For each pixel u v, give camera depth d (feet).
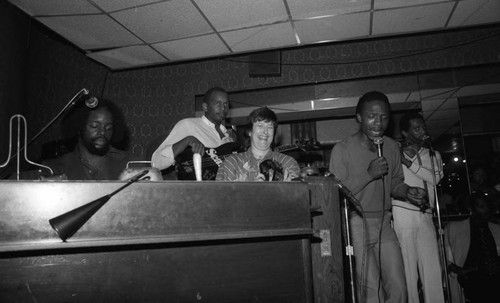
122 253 3.43
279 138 20.03
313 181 4.91
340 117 19.76
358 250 7.52
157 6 11.16
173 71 16.94
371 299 7.02
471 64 14.73
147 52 14.42
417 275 8.55
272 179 6.25
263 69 15.76
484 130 16.89
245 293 3.79
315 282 4.67
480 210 10.05
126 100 16.94
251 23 12.32
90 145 7.05
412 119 9.97
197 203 3.61
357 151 8.20
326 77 15.76
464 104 16.69
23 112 11.34
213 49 14.24
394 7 11.75
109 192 3.36
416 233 8.70
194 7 11.27
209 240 3.63
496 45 14.65
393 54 15.39
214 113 10.52
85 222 3.25
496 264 9.47
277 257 3.99
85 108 7.03
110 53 14.47
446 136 15.44
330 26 12.75
